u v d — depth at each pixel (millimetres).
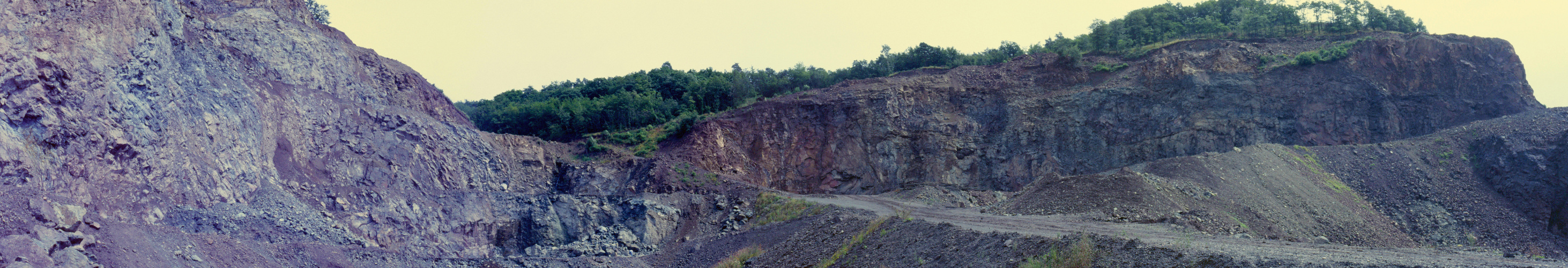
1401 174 55062
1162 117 69812
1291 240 33250
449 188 53031
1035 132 72125
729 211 54281
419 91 61781
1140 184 42781
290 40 50625
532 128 81250
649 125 77125
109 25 32875
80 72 30234
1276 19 82625
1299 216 44906
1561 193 49812
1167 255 18859
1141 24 84125
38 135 26844
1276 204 45812
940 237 28156
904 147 72500
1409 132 66250
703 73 109312
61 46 29797
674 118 80812
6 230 21688
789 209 49750
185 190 32969
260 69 46375
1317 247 23016
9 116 26047
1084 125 71688
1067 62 78250
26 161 25422
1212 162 50844
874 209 48156
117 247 25062
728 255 42062
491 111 89062
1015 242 23625
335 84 52781
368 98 55469
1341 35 76000
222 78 41375
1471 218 49344
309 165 44938
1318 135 66375
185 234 29656
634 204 52969
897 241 30406
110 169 29484
